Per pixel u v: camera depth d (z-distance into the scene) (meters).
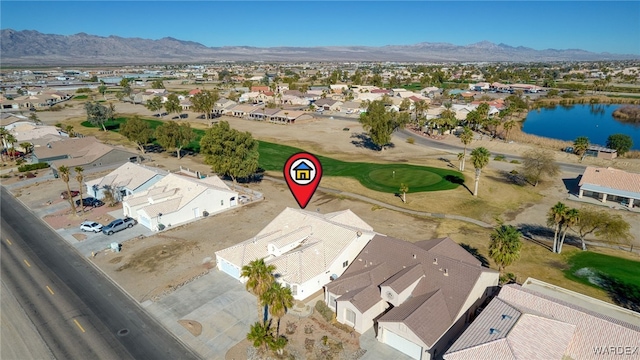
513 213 66.00
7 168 92.25
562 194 75.81
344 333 35.53
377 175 85.56
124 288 42.75
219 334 35.44
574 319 31.28
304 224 49.03
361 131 138.00
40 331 35.78
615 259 50.28
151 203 60.91
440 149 113.19
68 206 67.44
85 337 35.03
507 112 147.50
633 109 173.62
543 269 47.66
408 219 62.81
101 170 87.38
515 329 29.23
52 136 109.06
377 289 37.56
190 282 43.81
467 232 58.06
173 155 104.75
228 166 73.50
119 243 53.72
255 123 154.88
